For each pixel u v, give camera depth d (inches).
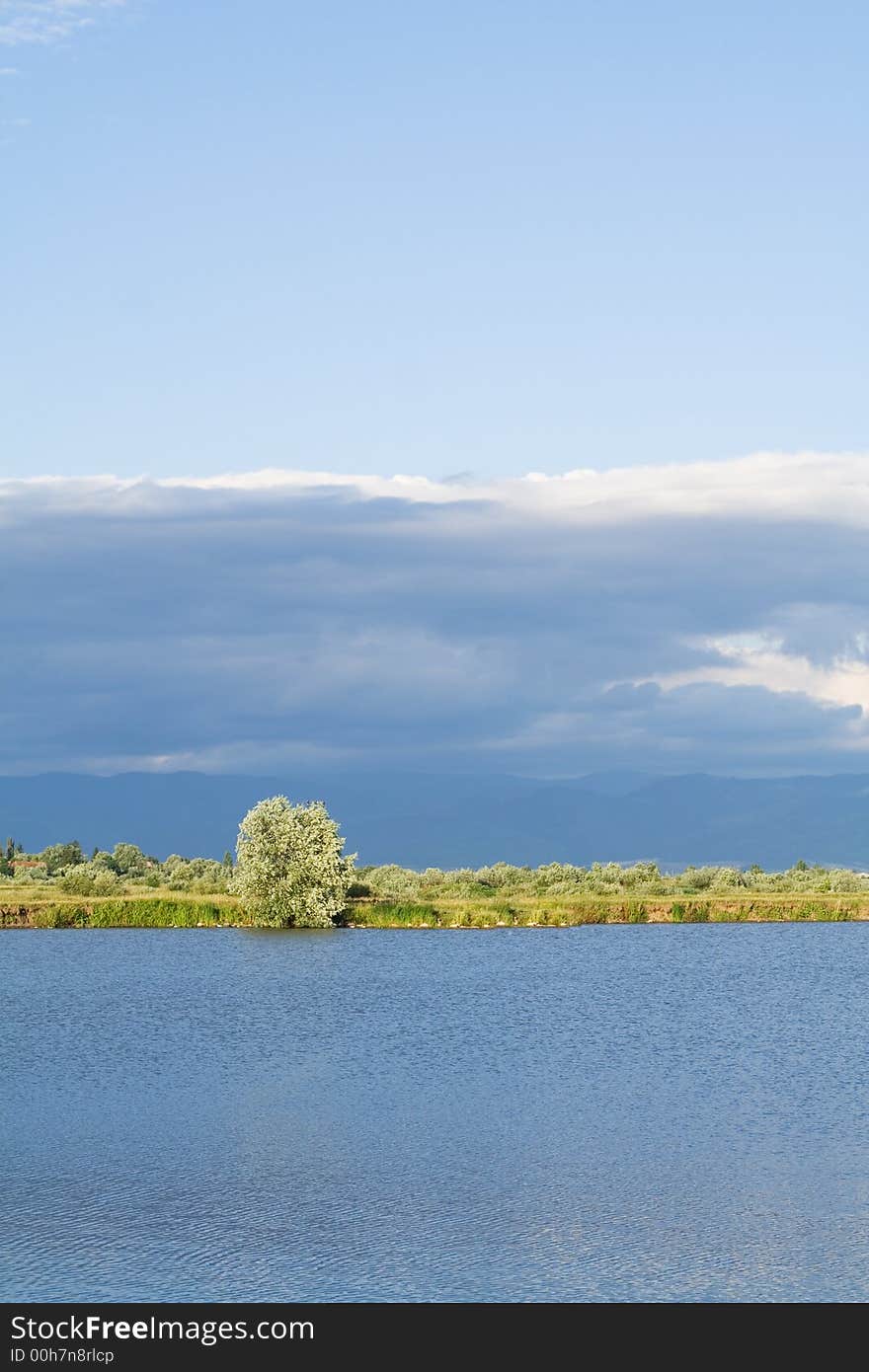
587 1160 1568.7
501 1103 1873.8
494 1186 1462.8
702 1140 1662.2
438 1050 2297.0
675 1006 2815.0
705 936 4057.6
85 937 3961.6
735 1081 2034.9
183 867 6048.2
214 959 3506.4
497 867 5762.8
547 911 4276.6
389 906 4212.6
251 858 4153.5
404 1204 1405.0
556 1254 1263.5
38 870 6446.9
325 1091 1952.5
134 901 4261.8
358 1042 2372.0
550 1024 2578.7
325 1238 1305.4
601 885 5241.1
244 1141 1651.1
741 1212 1378.0
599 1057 2231.8
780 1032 2485.2
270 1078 2048.5
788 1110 1824.6
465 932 4101.9
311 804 4227.4
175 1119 1770.4
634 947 3818.9
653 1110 1827.0
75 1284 1199.6
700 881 5713.6
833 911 4500.5
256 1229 1328.7
